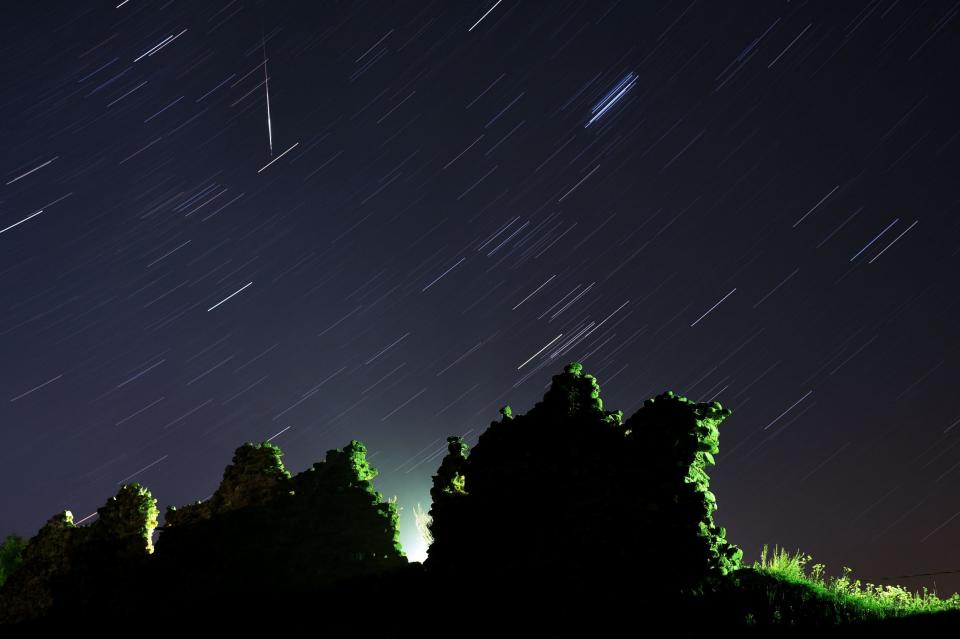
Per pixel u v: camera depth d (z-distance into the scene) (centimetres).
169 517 1706
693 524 1109
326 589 1438
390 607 1303
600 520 1163
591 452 1223
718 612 1032
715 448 1188
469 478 1323
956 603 1070
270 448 1683
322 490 1570
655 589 1088
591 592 1117
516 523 1229
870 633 960
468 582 1236
